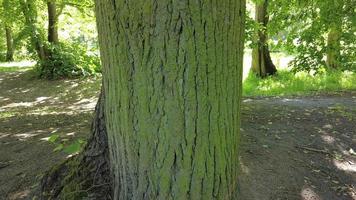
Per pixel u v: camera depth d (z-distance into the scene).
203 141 2.11
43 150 4.65
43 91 15.45
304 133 5.38
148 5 1.95
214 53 2.02
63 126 6.11
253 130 5.35
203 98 2.05
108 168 2.82
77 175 2.95
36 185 3.56
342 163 4.38
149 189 2.23
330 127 5.77
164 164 2.15
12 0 16.22
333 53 9.05
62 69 17.27
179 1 1.91
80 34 19.83
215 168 2.19
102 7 2.14
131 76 2.10
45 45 17.41
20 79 17.44
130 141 2.21
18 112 11.50
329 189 3.74
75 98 14.27
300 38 8.94
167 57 1.99
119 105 2.21
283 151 4.51
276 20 9.23
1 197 3.52
